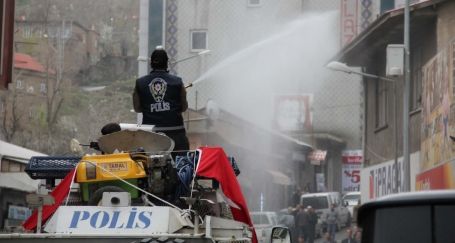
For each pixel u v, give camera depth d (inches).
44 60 6540.4
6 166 1777.8
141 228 576.7
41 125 4948.3
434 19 2149.4
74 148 705.0
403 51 1913.1
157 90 701.9
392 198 350.3
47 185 689.0
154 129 697.6
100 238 567.2
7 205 1902.1
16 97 4680.1
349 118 3816.4
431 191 355.3
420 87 2261.3
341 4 3814.0
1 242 555.2
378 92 2640.3
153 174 619.2
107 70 7416.3
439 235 343.3
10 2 1833.2
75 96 6122.1
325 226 3073.3
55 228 581.6
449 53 1780.3
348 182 3880.4
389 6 3772.1
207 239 563.2
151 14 3946.9
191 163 641.6
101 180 612.1
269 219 2459.4
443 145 1817.2
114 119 5428.2
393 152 2443.4
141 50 3939.5
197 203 620.1
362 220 358.9
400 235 346.9
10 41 1833.2
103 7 7667.3
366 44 2476.6
